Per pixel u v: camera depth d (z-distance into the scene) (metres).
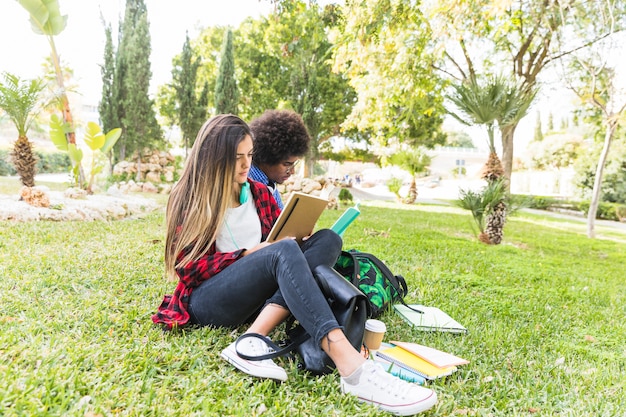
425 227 8.98
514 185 31.44
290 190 11.10
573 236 10.38
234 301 1.92
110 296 2.53
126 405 1.43
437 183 33.41
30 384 1.43
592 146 20.88
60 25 7.84
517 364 2.19
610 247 8.71
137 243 4.30
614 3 8.29
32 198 5.95
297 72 16.05
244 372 1.72
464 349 2.30
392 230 7.70
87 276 2.91
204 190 1.95
